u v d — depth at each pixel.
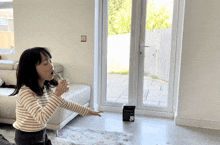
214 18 2.57
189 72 2.74
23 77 1.17
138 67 3.22
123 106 3.05
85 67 3.28
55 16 3.29
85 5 3.15
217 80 2.66
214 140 2.42
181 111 2.85
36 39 3.43
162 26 3.07
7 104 2.42
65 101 1.34
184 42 2.70
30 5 3.37
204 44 2.64
